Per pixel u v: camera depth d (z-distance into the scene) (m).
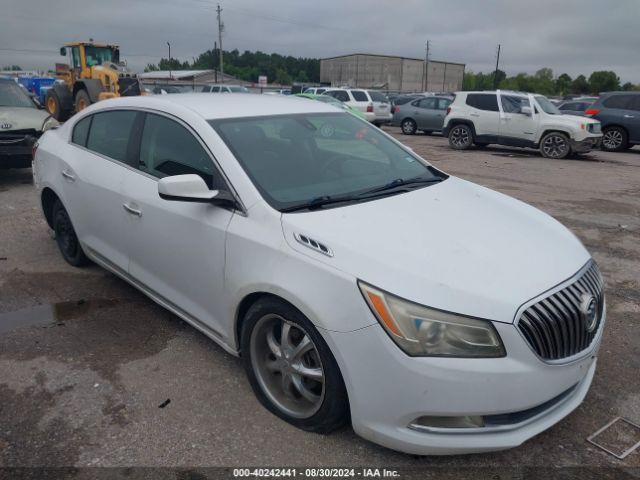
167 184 2.94
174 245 3.42
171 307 3.70
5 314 4.18
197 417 2.97
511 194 8.98
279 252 2.75
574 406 2.71
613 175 11.40
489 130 15.66
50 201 5.23
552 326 2.46
